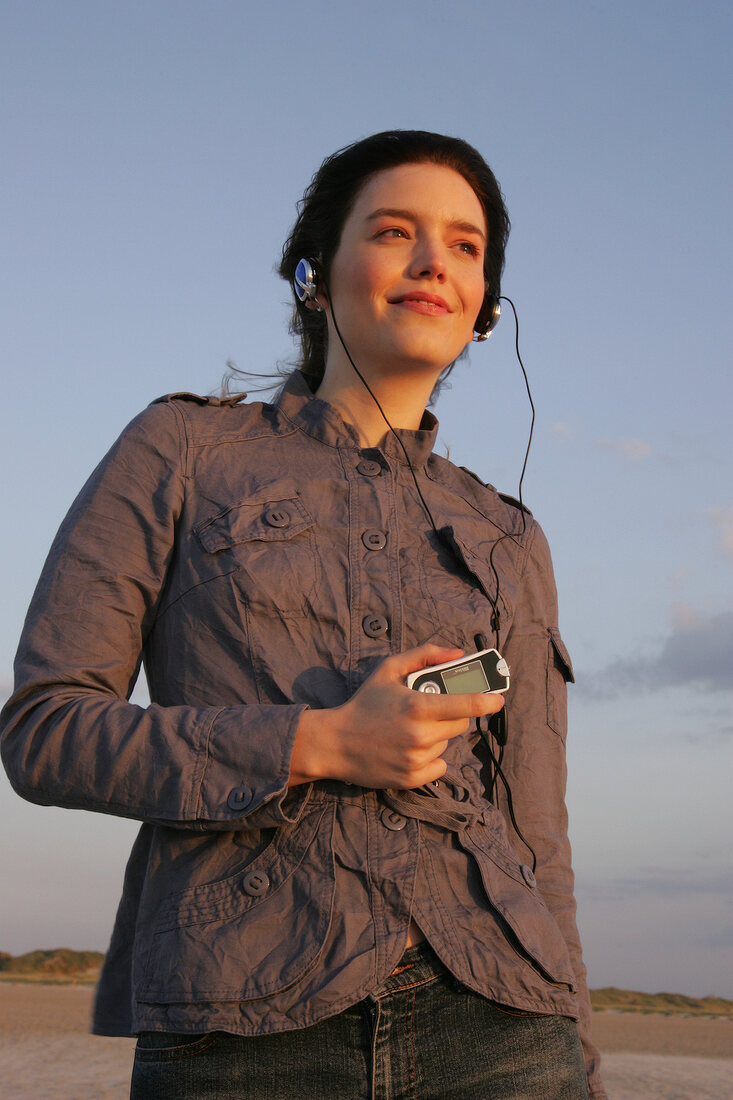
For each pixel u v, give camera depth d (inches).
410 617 67.9
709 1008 992.2
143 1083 57.6
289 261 88.1
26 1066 462.9
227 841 60.6
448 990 59.1
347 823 60.6
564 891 75.7
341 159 81.9
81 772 60.1
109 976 66.3
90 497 69.8
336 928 57.5
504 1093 58.5
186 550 68.2
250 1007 55.6
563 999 61.7
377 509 72.2
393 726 58.1
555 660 82.0
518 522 83.9
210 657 65.5
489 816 67.1
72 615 65.6
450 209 78.1
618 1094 461.4
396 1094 56.9
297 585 66.2
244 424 76.4
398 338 76.0
